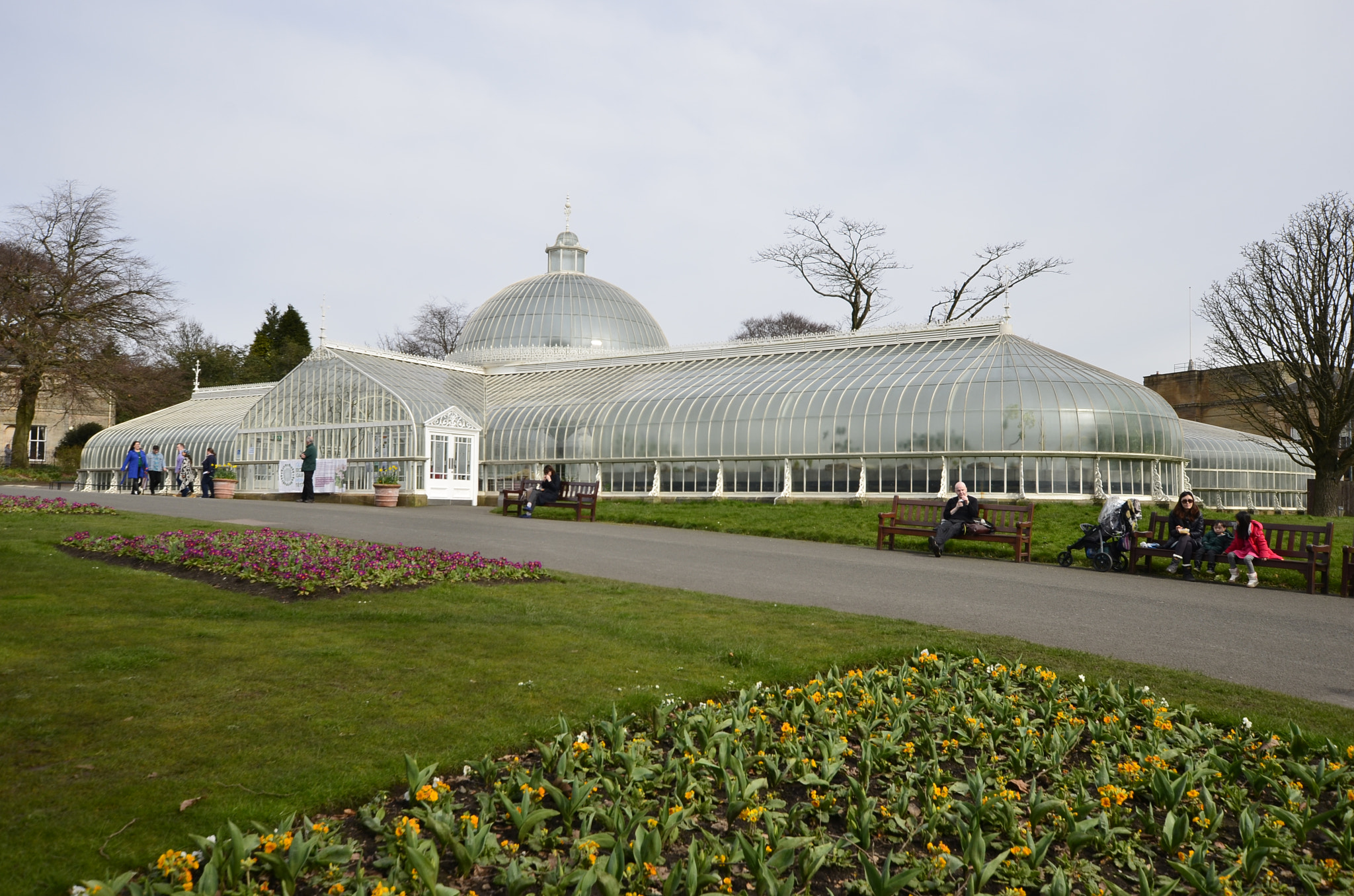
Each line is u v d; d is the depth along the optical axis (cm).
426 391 4044
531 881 471
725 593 1356
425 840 506
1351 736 727
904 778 640
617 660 883
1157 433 3178
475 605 1145
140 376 5322
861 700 781
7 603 1045
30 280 5088
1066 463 3078
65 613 1002
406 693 753
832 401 3366
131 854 474
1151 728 732
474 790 587
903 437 3200
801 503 3209
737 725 694
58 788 545
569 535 2144
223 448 4400
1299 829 561
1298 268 3275
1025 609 1284
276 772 582
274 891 466
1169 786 605
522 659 872
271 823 518
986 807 571
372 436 3762
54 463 6406
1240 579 1666
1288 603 1423
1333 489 3266
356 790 565
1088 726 738
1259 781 634
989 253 5528
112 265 5350
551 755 616
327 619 1030
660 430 3650
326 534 1980
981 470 3112
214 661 825
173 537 1638
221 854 461
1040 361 3284
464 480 3828
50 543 1623
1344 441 4947
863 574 1586
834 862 527
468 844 495
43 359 4950
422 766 602
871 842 559
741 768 593
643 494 3566
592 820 546
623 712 728
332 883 471
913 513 2047
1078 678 871
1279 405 3353
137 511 2408
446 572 1369
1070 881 518
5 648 841
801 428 3372
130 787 550
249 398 5091
